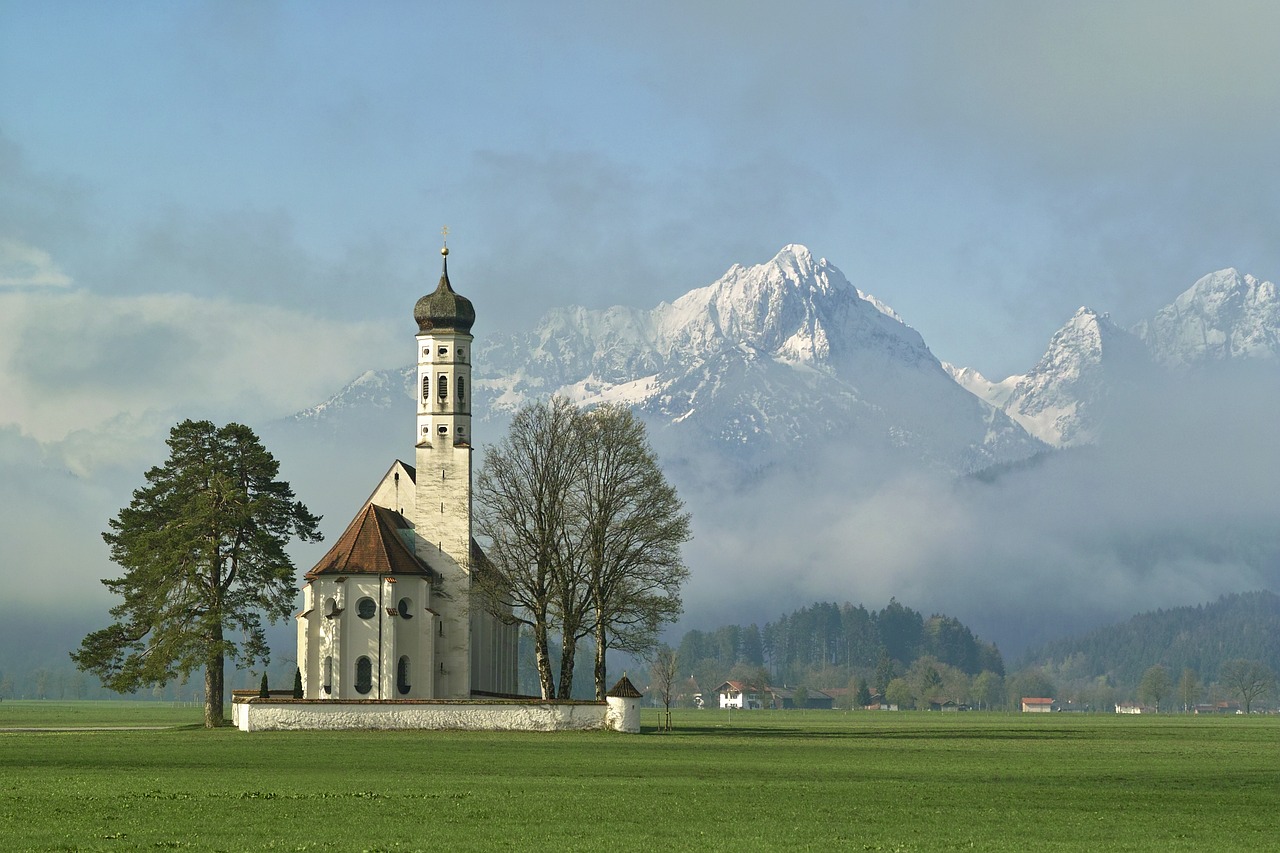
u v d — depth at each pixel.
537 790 113.38
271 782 118.12
